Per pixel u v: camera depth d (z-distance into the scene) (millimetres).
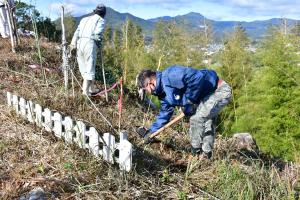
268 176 4898
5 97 6844
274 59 20781
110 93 8453
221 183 4578
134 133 6055
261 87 21125
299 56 20781
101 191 4184
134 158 4867
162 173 4766
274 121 19891
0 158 4730
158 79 4809
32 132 5488
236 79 26125
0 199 3980
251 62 27688
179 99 4852
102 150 4766
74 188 4250
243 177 4680
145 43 33031
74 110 6473
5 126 5633
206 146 5234
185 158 5375
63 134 5270
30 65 8977
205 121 5094
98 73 9969
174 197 4328
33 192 4078
